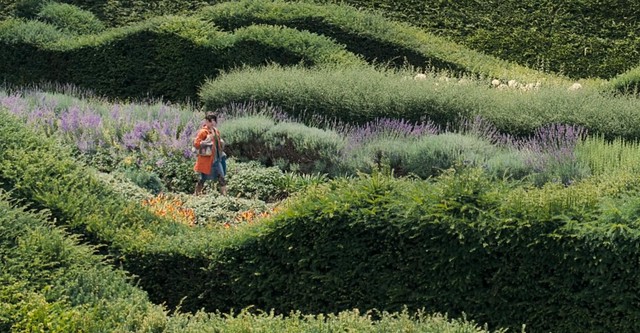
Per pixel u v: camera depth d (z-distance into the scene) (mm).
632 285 8133
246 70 19609
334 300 8883
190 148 15773
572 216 8539
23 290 7586
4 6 24281
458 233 8594
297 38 20750
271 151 16250
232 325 7172
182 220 12320
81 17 23844
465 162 14742
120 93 21562
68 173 10484
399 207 8883
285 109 18016
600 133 16406
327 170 15742
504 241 8516
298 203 9242
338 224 8906
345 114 17625
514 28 22984
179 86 21141
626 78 19234
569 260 8328
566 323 8336
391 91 17609
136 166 15609
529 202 8672
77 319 7176
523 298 8469
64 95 19531
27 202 9656
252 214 12930
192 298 9328
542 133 16469
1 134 10492
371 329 7074
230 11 22344
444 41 22531
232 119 17297
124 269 9438
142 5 24766
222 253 9242
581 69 22062
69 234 9516
